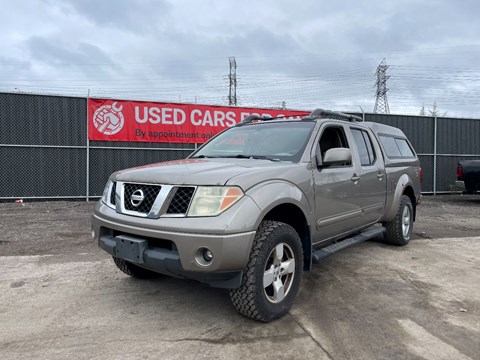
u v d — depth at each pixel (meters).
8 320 3.50
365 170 5.14
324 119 4.77
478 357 2.95
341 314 3.70
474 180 11.60
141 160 12.31
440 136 15.47
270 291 3.53
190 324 3.44
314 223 4.04
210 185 3.17
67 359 2.86
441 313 3.76
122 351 2.97
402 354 2.98
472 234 7.63
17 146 11.18
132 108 12.12
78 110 11.69
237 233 3.04
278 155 4.22
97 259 5.43
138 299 4.01
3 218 8.59
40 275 4.74
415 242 6.82
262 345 3.08
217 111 12.89
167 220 3.15
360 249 6.25
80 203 11.21
